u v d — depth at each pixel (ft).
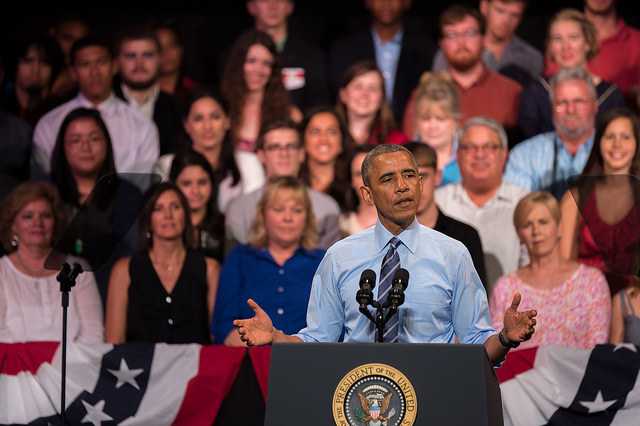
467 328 39.78
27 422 56.75
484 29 82.33
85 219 51.70
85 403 56.75
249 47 80.48
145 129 82.17
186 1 91.91
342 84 81.00
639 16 85.05
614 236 52.19
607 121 70.69
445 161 77.61
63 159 74.74
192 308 64.08
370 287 36.42
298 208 64.08
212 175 72.08
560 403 55.16
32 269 65.05
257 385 56.54
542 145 76.74
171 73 87.66
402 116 86.12
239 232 71.92
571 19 82.69
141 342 63.26
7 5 89.71
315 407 32.76
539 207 62.49
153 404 56.49
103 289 65.87
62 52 85.20
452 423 32.04
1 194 78.28
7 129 81.30
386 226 39.91
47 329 64.13
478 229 70.33
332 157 75.20
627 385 54.65
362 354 32.91
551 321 61.31
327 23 91.91
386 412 32.45
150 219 64.54
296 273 63.62
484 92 82.12
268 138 74.95
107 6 91.91
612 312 62.44
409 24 88.84
